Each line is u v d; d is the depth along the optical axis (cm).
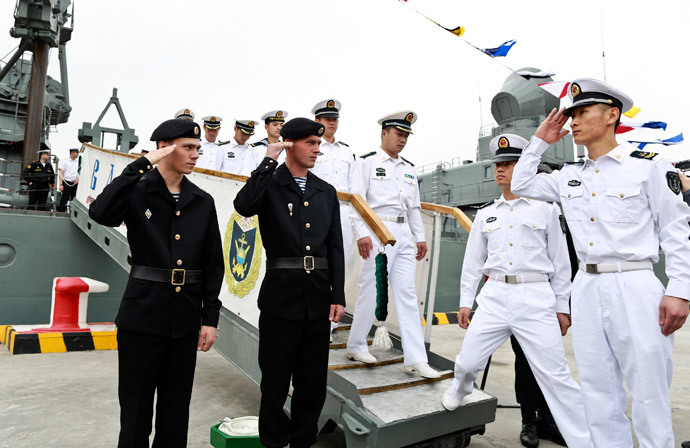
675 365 625
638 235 211
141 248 208
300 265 247
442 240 1109
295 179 266
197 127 216
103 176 680
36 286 754
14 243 742
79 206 759
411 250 364
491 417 317
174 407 209
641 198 212
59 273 770
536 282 289
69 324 643
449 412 293
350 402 285
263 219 257
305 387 249
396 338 403
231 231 398
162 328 203
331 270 260
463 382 291
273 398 243
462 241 1155
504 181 315
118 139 1145
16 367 495
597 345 220
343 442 322
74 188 1016
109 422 337
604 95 221
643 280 208
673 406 429
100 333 618
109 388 426
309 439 246
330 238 265
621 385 223
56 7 1090
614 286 214
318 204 261
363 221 310
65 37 1306
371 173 366
